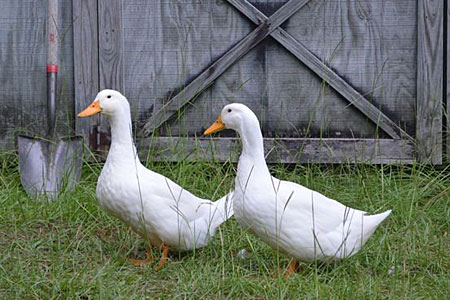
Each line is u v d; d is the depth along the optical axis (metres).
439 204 3.94
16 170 4.26
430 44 4.24
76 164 4.05
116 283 3.06
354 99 4.29
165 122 4.37
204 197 3.91
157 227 3.25
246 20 4.30
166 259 3.31
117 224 3.67
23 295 2.97
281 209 3.12
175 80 4.35
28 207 3.77
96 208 3.76
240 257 3.31
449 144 4.29
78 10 4.31
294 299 2.97
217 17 4.31
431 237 3.58
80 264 3.27
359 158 4.30
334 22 4.29
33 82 4.40
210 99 4.35
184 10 4.31
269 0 4.28
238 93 4.34
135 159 3.30
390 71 4.30
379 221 3.24
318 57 4.31
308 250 3.15
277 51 4.31
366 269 3.26
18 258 3.18
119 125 3.30
